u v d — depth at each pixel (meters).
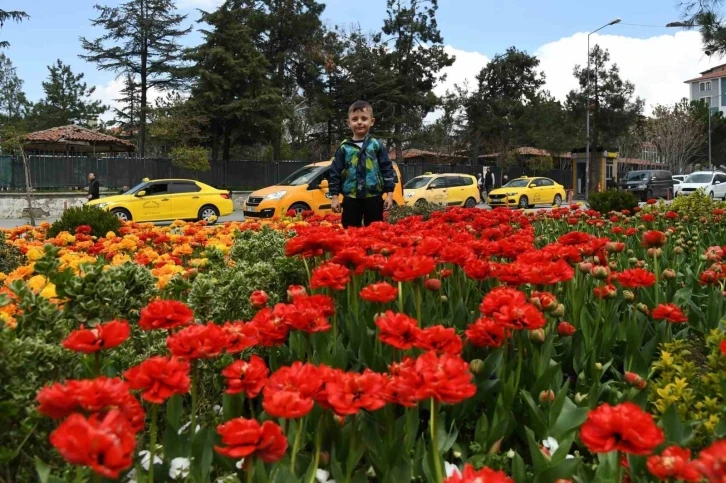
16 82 72.69
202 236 6.86
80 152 37.84
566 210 10.41
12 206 26.12
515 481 2.04
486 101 53.00
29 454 2.11
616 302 3.86
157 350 2.88
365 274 4.61
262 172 35.34
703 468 1.24
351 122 6.83
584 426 1.51
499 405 2.51
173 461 2.16
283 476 1.88
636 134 71.81
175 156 32.25
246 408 2.73
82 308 2.59
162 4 45.91
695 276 4.82
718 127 79.81
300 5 42.50
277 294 4.04
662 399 2.43
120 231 8.90
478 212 7.85
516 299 2.49
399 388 1.71
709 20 14.52
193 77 40.50
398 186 17.25
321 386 1.82
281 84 43.12
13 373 2.04
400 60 46.34
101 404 1.52
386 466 2.08
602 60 48.25
